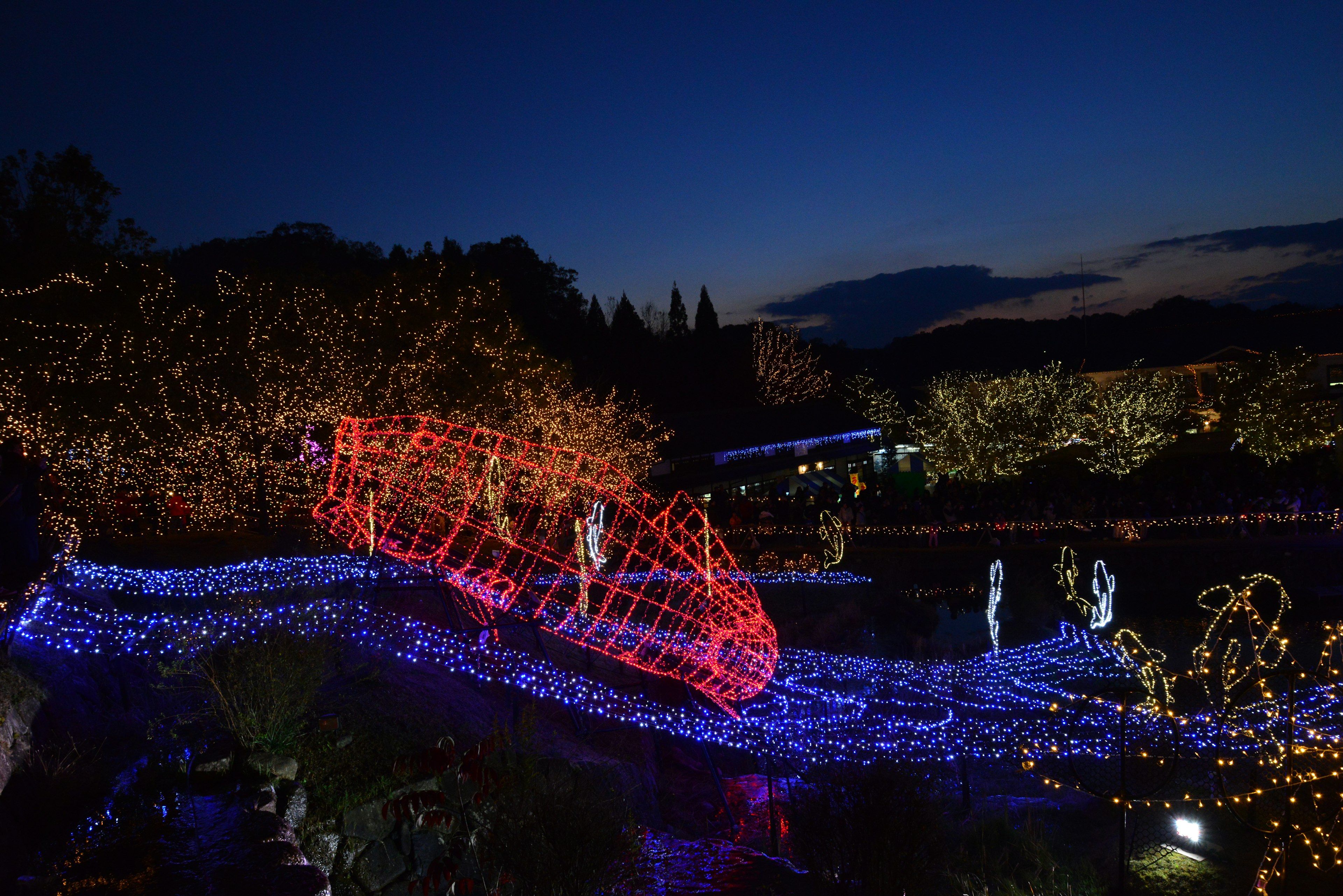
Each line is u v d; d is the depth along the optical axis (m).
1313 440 33.28
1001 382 35.06
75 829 6.00
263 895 4.99
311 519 19.92
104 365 16.73
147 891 5.06
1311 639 17.73
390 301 22.86
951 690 14.44
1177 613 21.66
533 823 5.60
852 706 13.59
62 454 16.50
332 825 6.68
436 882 5.75
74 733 7.35
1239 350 42.72
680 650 14.17
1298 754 8.03
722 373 56.84
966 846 7.51
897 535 26.05
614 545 20.91
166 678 8.73
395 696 8.98
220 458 19.81
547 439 24.86
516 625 12.37
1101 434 33.12
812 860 5.48
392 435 14.42
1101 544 24.09
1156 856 7.00
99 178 16.47
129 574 12.30
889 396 42.56
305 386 20.52
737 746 11.07
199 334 19.62
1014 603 21.19
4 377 15.13
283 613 9.83
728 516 27.95
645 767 10.04
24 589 7.98
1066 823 8.06
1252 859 6.82
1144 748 9.09
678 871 7.08
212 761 6.82
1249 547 22.67
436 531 14.72
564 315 57.66
